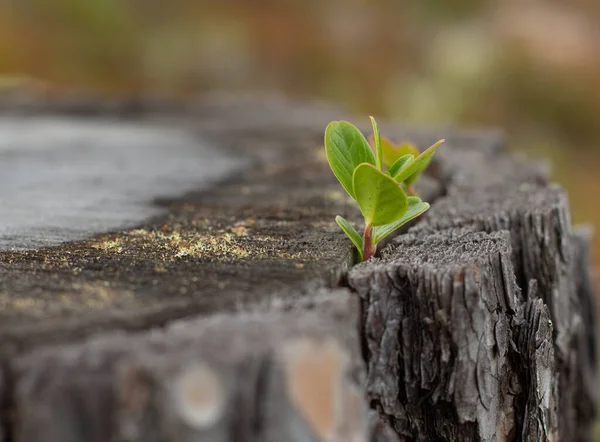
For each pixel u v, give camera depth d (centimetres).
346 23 191
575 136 162
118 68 169
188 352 38
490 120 160
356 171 41
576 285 52
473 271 42
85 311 40
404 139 67
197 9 191
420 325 42
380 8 196
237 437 38
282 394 38
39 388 38
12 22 169
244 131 75
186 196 51
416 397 43
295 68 176
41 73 159
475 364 42
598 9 201
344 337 39
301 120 83
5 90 102
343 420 39
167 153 63
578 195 134
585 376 54
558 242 48
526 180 54
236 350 38
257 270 42
